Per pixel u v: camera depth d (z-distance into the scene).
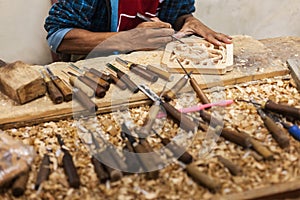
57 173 0.88
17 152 0.89
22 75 1.12
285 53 1.37
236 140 0.94
